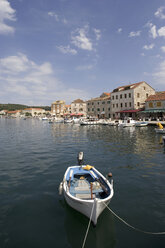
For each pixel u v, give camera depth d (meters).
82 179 7.81
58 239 4.96
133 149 16.22
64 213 6.16
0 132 35.31
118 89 55.94
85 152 15.52
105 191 6.37
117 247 4.68
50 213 6.16
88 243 4.80
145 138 22.33
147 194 7.47
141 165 11.46
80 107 86.19
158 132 26.38
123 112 52.41
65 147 18.16
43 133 32.62
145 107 46.34
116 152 15.20
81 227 5.45
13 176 9.73
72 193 6.52
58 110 107.50
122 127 37.97
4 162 12.60
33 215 6.05
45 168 11.13
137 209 6.35
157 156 13.55
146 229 5.36
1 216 6.00
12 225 5.55
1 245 4.74
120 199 7.05
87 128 40.25
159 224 5.57
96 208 5.22
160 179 9.09
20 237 5.04
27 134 31.30
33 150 16.94
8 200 7.05
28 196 7.38
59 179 9.25
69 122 63.62
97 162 12.31
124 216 5.96
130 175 9.70
